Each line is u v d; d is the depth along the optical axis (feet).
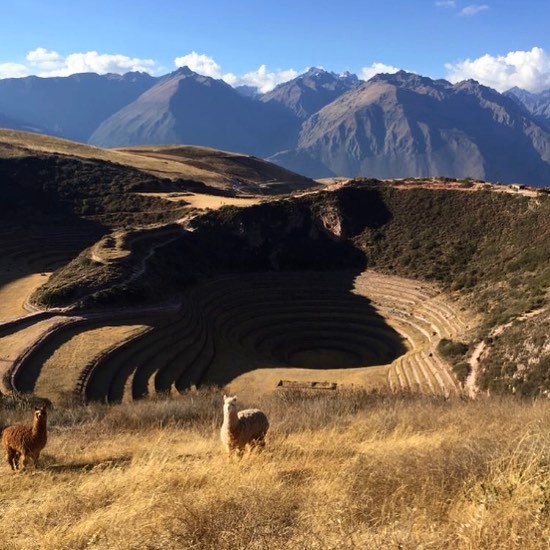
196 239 266.36
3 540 23.15
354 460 31.35
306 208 298.35
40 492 31.89
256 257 272.72
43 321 171.32
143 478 30.48
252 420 40.50
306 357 209.26
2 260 259.60
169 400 112.06
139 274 206.80
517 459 25.75
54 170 353.72
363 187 312.71
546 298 171.53
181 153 631.97
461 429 49.08
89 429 69.26
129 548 20.68
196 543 20.29
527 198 255.70
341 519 21.34
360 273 267.80
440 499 23.72
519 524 19.49
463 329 188.85
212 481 29.84
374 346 212.23
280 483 27.58
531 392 120.06
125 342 164.04
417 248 266.98
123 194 338.54
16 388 131.75
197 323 200.23
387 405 84.69
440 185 301.22
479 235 256.73
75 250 287.28
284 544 19.57
